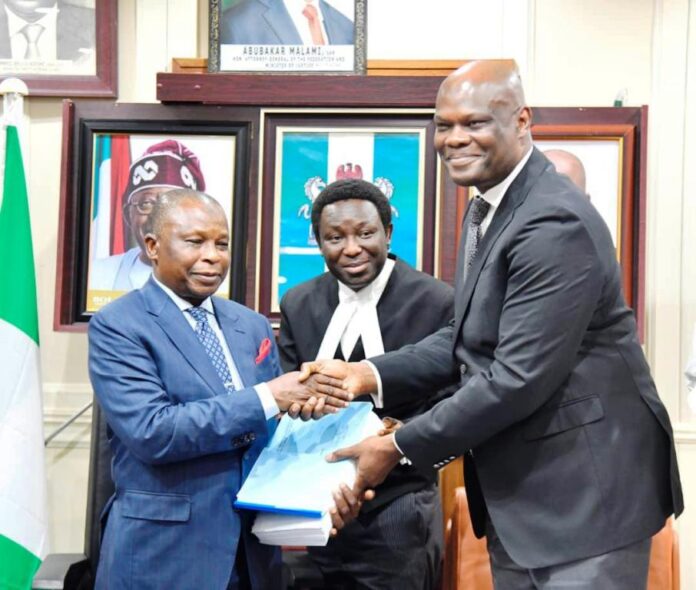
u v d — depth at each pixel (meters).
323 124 2.75
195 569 1.75
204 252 1.84
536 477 1.71
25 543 2.17
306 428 2.00
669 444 1.74
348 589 2.24
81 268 2.78
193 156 2.78
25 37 3.09
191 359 1.83
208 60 2.84
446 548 2.60
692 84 3.05
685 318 3.03
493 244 1.77
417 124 2.72
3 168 2.51
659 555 2.50
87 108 2.79
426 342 2.14
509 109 1.74
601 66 3.12
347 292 2.29
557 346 1.64
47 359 3.12
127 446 1.76
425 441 1.76
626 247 2.72
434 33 3.13
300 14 2.83
